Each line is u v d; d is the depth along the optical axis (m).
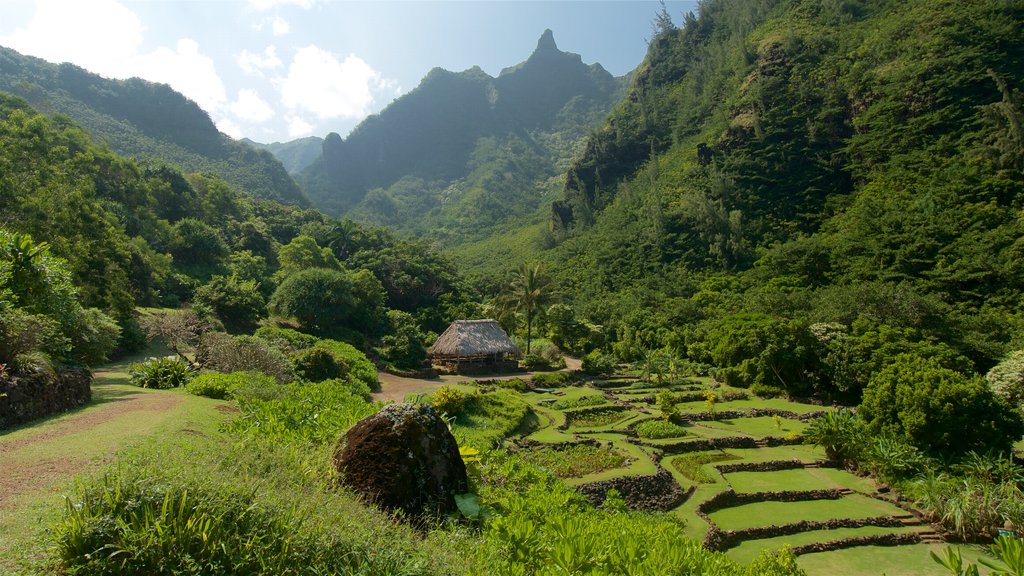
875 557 17.02
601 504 18.70
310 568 5.98
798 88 84.19
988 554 17.06
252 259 70.94
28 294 17.50
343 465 9.46
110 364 30.38
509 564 7.64
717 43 116.62
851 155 74.69
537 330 66.69
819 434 25.22
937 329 39.50
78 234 33.50
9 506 6.86
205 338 29.30
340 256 87.62
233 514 6.21
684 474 23.41
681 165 95.19
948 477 20.19
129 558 5.36
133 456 7.85
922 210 56.81
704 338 51.94
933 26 73.31
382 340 53.94
